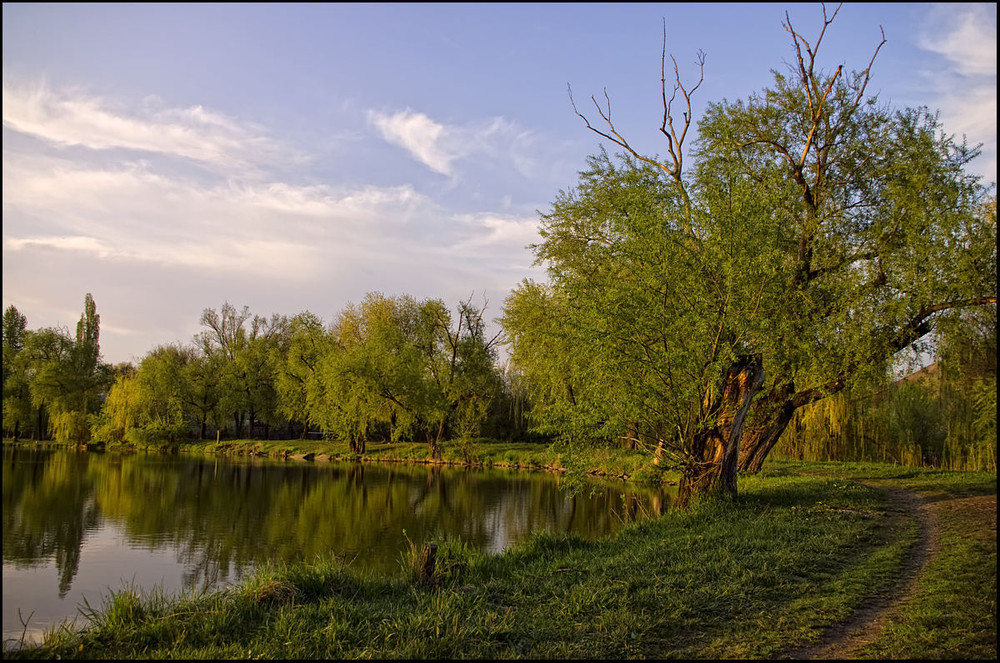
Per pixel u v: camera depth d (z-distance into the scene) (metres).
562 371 17.23
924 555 9.81
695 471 15.24
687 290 14.20
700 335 13.99
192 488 28.98
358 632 6.75
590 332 13.99
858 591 8.02
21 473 33.47
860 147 18.16
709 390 14.27
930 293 16.09
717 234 14.12
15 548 16.19
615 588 8.20
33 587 12.30
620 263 15.10
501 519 20.48
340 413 47.75
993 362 16.67
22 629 9.39
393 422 49.25
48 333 60.34
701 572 8.83
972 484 17.06
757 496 15.35
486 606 7.65
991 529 11.11
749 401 15.11
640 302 14.12
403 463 45.81
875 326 16.48
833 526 11.80
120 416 57.00
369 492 27.95
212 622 7.02
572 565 9.74
